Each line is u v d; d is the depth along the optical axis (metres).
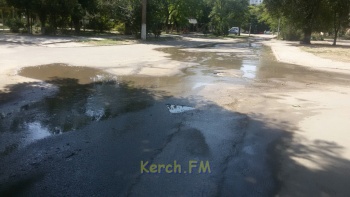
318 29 30.98
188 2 42.97
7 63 11.55
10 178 3.66
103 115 6.07
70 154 4.32
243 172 3.98
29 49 16.44
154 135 5.11
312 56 18.58
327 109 7.03
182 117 6.10
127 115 6.11
